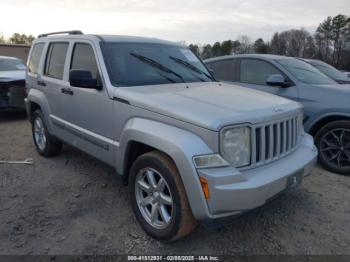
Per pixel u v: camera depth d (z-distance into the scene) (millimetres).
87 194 4211
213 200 2670
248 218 3668
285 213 3791
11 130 7652
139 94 3383
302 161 3322
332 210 3883
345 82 6422
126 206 3908
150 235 3250
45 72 5207
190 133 2836
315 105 5176
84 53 4289
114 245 3176
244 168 2875
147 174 3227
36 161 5387
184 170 2750
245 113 2906
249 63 6199
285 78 5590
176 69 4340
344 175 4973
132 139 3285
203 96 3402
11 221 3562
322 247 3182
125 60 4027
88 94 4008
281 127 3229
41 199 4074
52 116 5012
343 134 4941
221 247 3168
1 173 4875
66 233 3355
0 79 8422
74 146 4555
